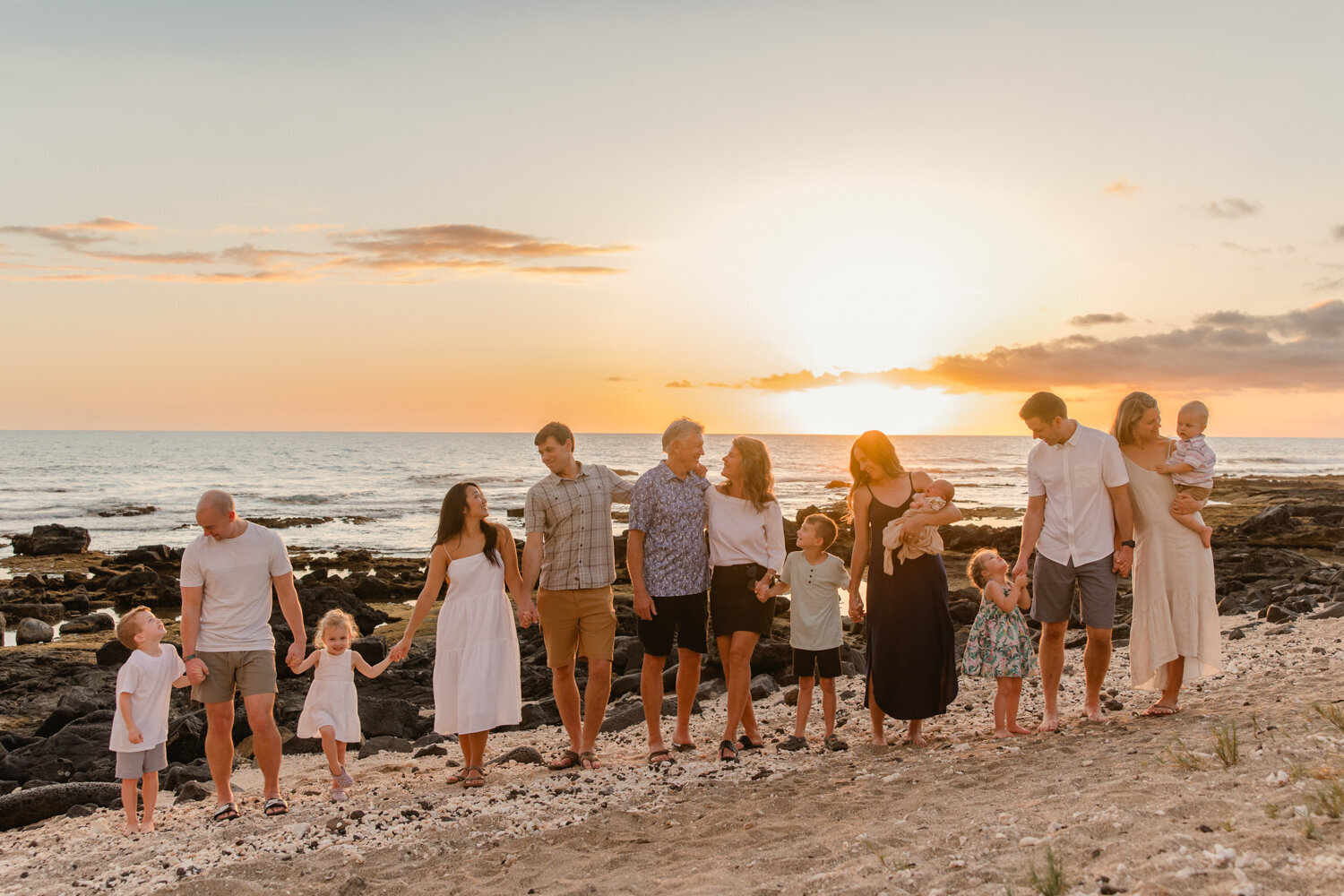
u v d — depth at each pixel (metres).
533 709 9.15
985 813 4.15
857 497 6.12
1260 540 27.73
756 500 6.20
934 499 5.78
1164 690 6.14
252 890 4.24
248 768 8.02
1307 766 4.08
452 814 5.22
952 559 26.02
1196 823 3.53
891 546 5.76
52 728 10.42
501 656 5.95
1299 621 10.16
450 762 7.17
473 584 5.97
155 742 5.75
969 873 3.41
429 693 11.33
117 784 7.00
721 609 6.20
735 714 6.13
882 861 3.67
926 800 4.58
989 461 112.50
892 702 5.90
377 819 5.19
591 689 6.23
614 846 4.52
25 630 17.38
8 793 7.94
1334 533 27.02
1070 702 7.21
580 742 6.35
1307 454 149.50
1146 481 5.99
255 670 5.61
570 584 6.18
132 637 5.75
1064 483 5.95
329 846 4.80
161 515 48.78
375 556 32.12
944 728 6.70
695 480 6.31
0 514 48.34
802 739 6.37
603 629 6.25
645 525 6.23
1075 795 4.21
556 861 4.34
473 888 4.08
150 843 5.13
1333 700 5.52
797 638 6.44
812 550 6.39
